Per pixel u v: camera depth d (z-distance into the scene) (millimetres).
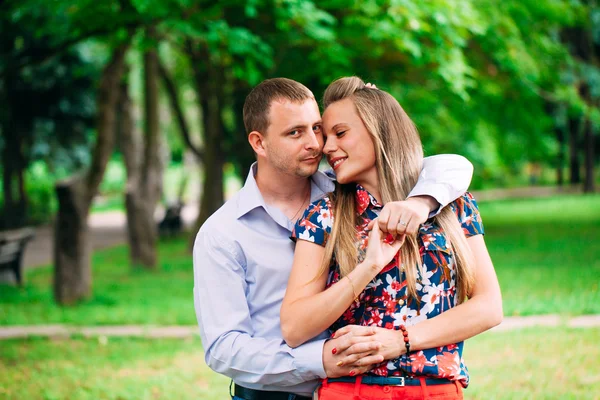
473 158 21188
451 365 1985
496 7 9523
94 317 7723
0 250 10297
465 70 7977
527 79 10875
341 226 2076
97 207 40500
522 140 15820
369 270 1932
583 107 12680
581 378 4836
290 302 2055
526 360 5309
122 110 12867
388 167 2080
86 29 7816
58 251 8789
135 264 12367
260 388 2215
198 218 14297
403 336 1946
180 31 6820
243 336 2172
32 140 23625
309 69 8727
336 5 7391
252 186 2285
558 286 8359
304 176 2217
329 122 2150
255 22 8000
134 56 15203
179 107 15875
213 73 12203
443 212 2080
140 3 6152
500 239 14508
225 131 15023
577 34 17625
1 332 7176
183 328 7148
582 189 30109
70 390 5062
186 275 11531
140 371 5547
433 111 12430
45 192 28328
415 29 6941
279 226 2277
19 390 5086
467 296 2096
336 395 2010
